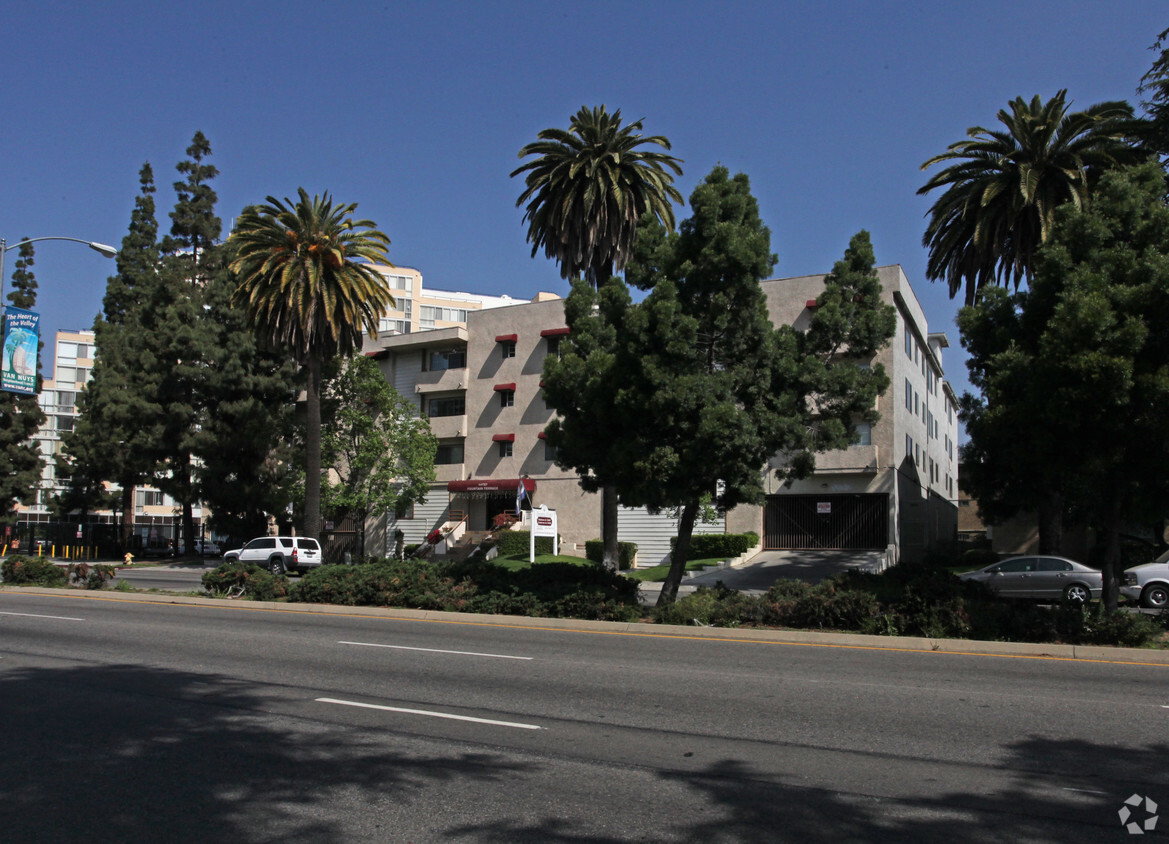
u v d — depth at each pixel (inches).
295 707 355.6
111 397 1979.6
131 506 2309.3
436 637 569.6
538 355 1796.3
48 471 3565.5
